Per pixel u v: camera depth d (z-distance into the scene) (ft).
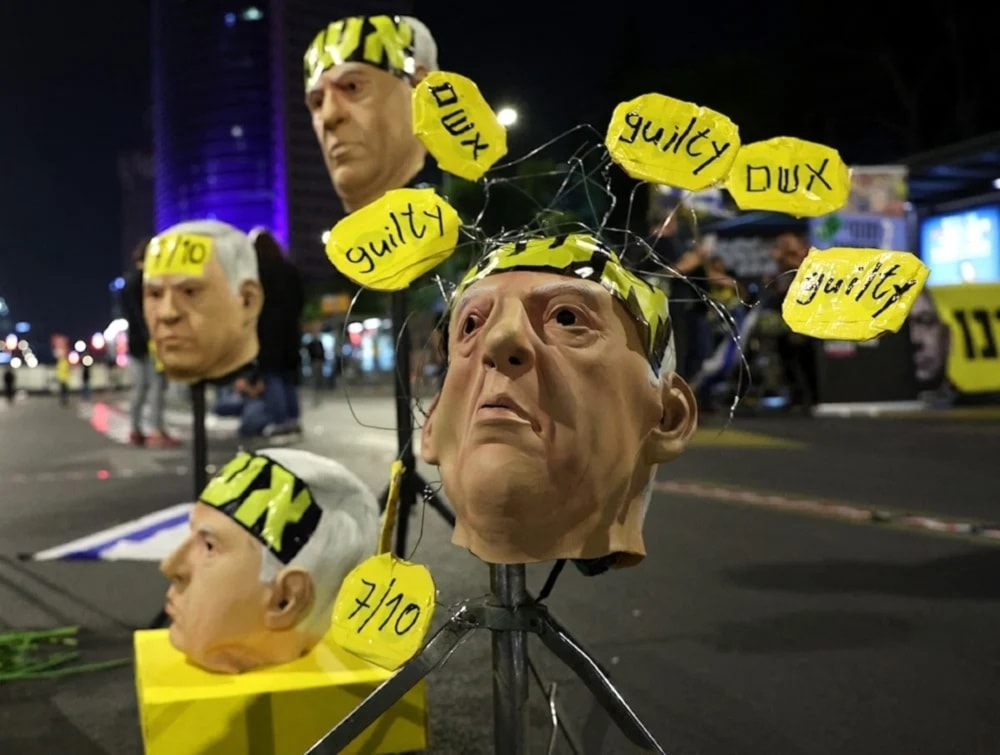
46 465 26.43
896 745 7.80
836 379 37.29
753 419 34.37
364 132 9.70
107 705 8.81
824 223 37.58
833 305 4.50
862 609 11.43
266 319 20.18
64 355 78.23
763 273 39.63
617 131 4.89
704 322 34.14
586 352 4.47
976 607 11.43
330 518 7.48
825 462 23.77
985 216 43.57
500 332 4.36
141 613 11.71
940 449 25.73
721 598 11.96
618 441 4.53
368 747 6.93
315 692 6.86
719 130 4.83
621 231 5.56
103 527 17.26
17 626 11.19
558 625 5.19
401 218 5.15
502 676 5.09
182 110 356.79
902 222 38.55
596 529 4.54
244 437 29.84
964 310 39.42
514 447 4.33
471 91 5.31
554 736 6.34
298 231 322.14
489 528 4.42
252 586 7.16
